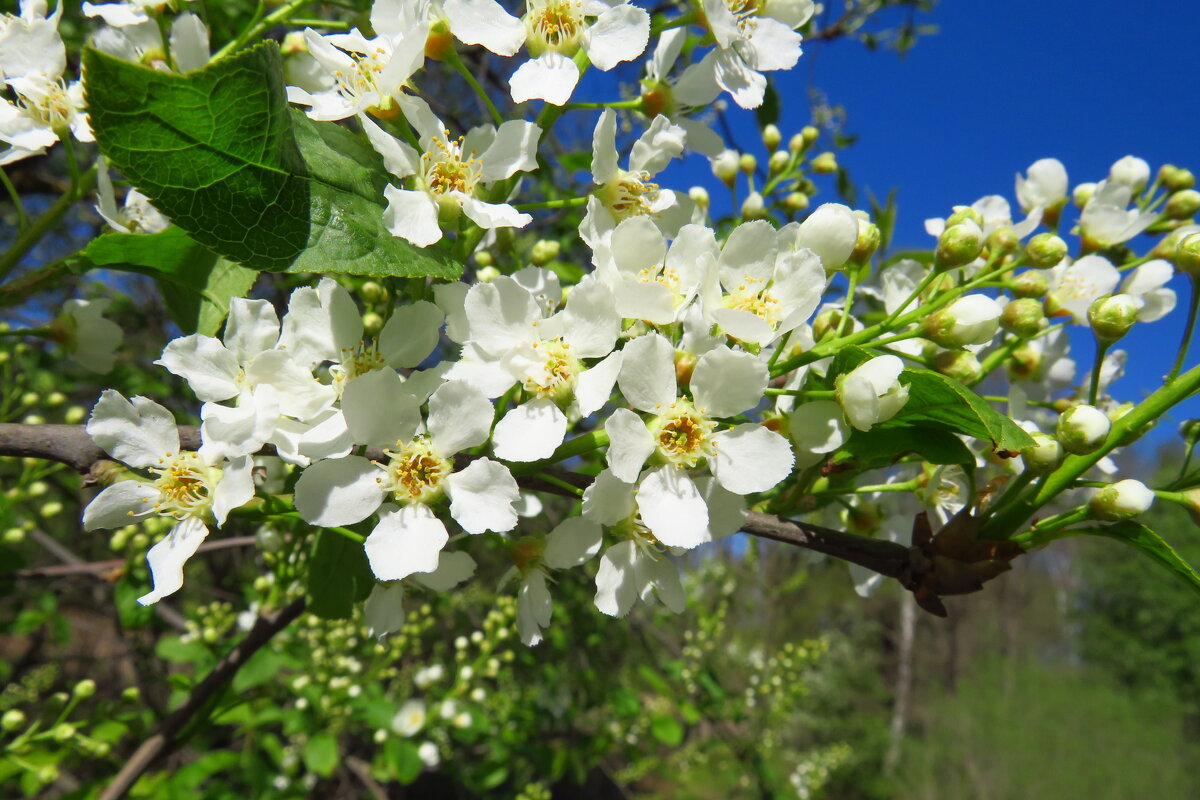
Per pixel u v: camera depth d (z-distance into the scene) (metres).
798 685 0.27
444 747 0.22
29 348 0.14
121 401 0.06
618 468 0.05
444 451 0.06
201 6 0.08
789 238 0.06
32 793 0.11
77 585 0.21
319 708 0.16
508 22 0.06
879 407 0.06
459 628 0.24
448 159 0.06
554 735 0.27
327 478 0.06
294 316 0.06
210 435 0.06
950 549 0.06
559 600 0.24
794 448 0.06
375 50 0.06
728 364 0.06
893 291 0.08
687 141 0.07
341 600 0.08
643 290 0.05
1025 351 0.09
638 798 0.33
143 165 0.05
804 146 0.11
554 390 0.06
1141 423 0.06
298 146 0.05
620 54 0.06
